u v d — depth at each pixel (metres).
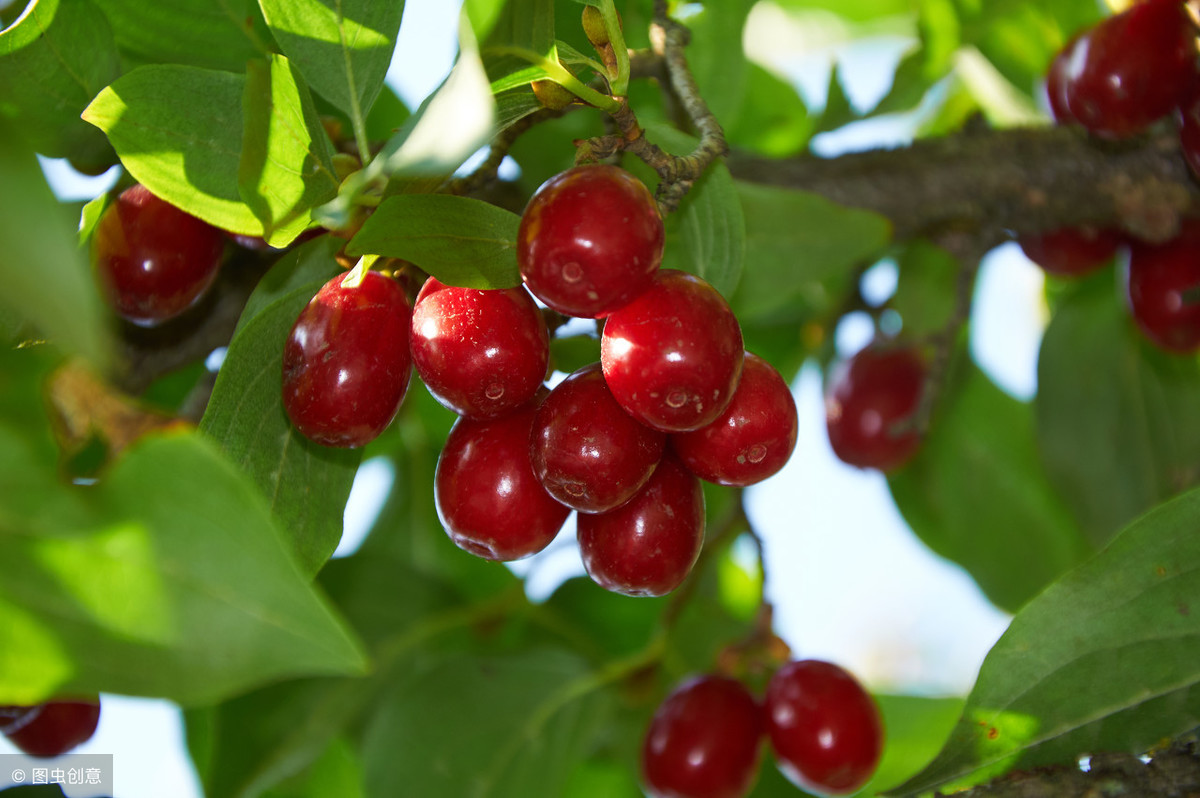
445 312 0.24
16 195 0.20
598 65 0.25
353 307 0.24
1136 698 0.25
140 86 0.24
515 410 0.25
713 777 0.30
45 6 0.25
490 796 0.30
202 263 0.26
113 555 0.21
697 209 0.27
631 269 0.23
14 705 0.26
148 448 0.21
